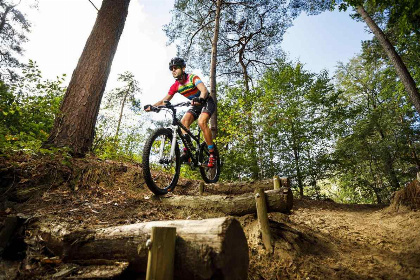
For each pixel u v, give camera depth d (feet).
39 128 16.88
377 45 45.09
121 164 13.01
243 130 27.53
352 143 42.37
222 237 4.36
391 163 42.55
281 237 8.58
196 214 9.27
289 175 29.19
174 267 4.51
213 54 31.35
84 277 4.78
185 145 11.06
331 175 31.19
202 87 10.85
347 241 9.92
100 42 15.08
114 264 5.21
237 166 27.35
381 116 45.16
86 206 8.64
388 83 44.39
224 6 37.22
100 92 14.39
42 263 5.48
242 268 4.85
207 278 4.17
